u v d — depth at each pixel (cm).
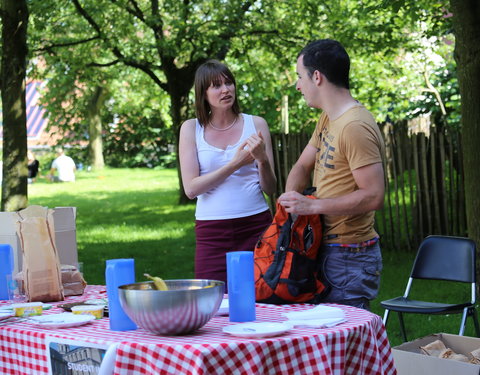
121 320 270
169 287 275
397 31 1384
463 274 503
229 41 1448
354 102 346
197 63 1516
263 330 252
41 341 268
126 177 2762
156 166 3391
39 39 1436
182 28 1363
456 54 670
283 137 1050
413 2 1038
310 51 346
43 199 2050
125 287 262
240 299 279
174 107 1576
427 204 970
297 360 246
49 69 1688
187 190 417
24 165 1055
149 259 1038
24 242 341
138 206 1764
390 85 1633
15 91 1040
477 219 671
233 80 415
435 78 1549
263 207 424
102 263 1016
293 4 1439
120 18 1477
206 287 254
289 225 340
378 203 333
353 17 1360
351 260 345
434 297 738
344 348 257
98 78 1747
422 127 1544
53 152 3488
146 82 1966
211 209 417
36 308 307
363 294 347
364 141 332
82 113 3197
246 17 1415
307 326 267
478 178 666
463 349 411
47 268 343
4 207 1048
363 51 1422
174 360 234
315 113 2005
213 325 276
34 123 3894
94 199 2002
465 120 671
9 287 348
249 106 2048
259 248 345
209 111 420
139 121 3359
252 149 395
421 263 523
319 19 1384
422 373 372
